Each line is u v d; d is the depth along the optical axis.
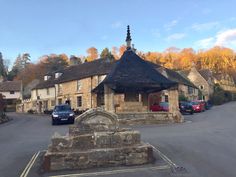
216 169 10.25
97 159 11.02
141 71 27.33
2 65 112.50
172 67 96.44
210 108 50.91
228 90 87.94
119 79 26.16
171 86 26.92
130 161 11.16
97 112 11.62
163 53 103.12
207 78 76.38
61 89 54.12
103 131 11.51
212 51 111.50
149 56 97.81
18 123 34.34
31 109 64.31
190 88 61.47
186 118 31.61
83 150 11.14
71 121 29.47
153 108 34.16
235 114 35.47
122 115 25.86
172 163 11.15
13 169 11.20
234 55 112.25
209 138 16.28
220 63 108.94
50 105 57.72
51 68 95.19
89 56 90.62
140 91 29.03
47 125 29.14
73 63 63.31
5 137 20.38
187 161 11.41
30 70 98.56
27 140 18.11
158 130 20.75
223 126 22.38
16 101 77.31
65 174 10.35
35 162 12.06
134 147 11.27
